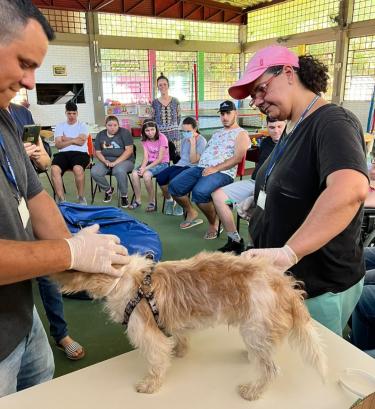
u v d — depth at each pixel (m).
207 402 0.92
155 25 13.46
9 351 1.02
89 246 0.93
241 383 0.97
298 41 12.99
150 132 5.32
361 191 1.11
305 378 0.99
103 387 0.98
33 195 1.22
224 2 14.05
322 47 12.35
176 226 4.55
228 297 0.94
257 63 1.34
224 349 1.11
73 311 2.81
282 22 13.53
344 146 1.15
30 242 0.88
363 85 11.58
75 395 0.95
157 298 0.95
